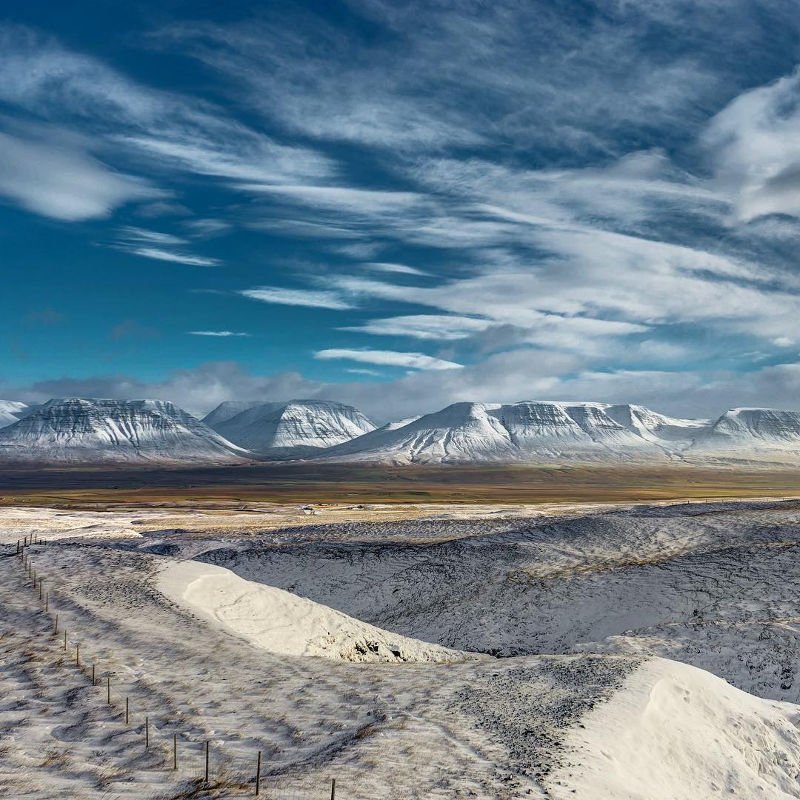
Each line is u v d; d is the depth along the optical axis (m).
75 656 22.94
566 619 41.19
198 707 18.34
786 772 18.98
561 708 18.05
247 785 13.35
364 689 20.19
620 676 21.05
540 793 12.77
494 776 13.60
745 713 21.11
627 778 14.52
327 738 16.12
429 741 15.62
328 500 171.25
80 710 18.06
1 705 18.42
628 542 55.44
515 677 21.61
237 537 73.25
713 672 29.98
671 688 20.56
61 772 14.23
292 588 53.06
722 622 34.81
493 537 60.12
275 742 15.95
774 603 37.38
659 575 44.72
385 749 15.08
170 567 39.16
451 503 148.75
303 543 64.38
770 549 46.72
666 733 17.70
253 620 31.23
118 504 150.62
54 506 144.00
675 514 71.50
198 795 13.00
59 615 28.73
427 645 36.75
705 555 47.91
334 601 50.03
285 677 21.41
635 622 39.03
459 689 20.16
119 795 13.10
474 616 43.59
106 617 28.41
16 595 32.53
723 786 16.67
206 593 33.94
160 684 20.30
